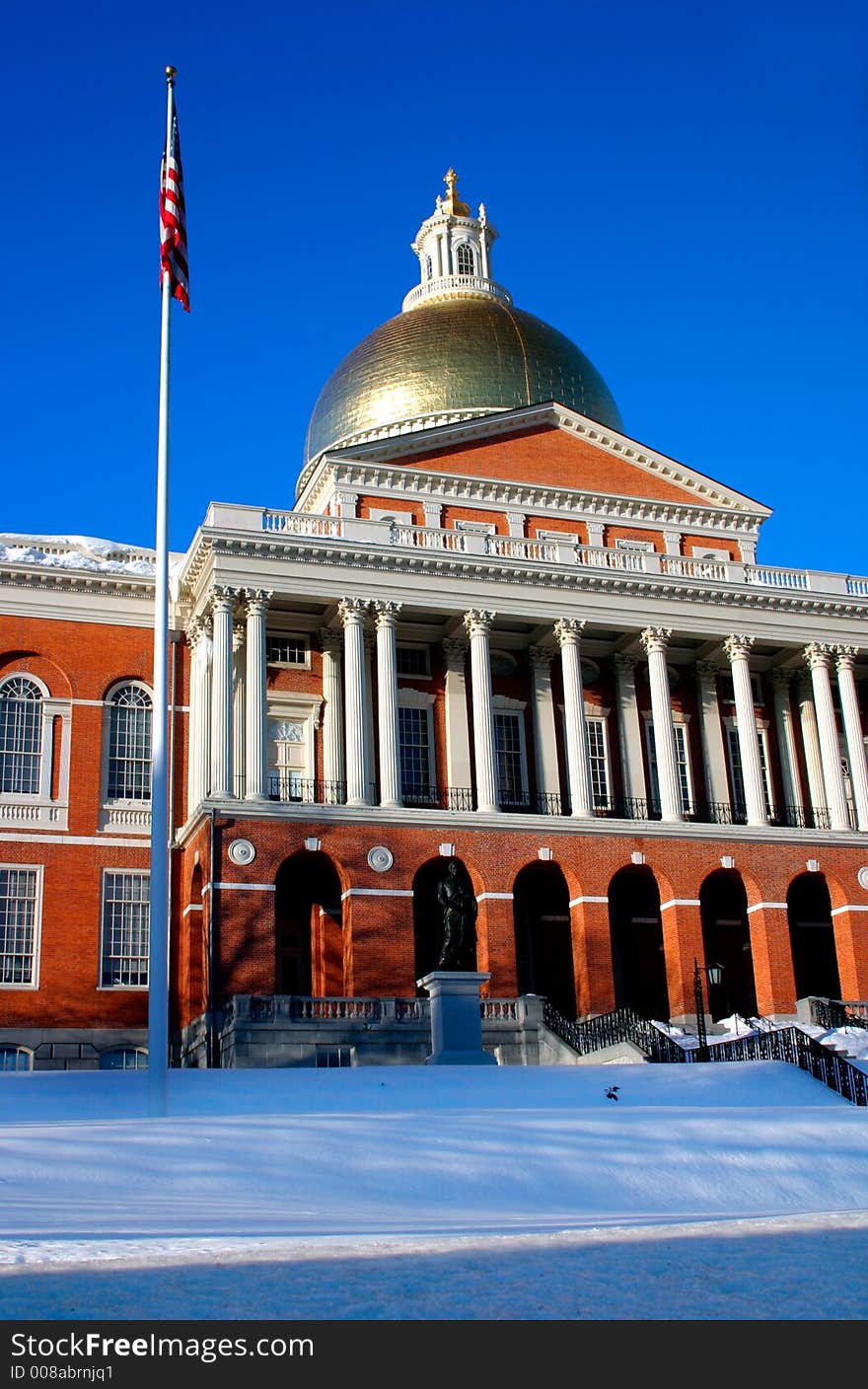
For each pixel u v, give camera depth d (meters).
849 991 56.59
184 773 55.91
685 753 61.53
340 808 51.41
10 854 52.91
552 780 57.62
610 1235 14.62
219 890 48.84
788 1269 12.35
